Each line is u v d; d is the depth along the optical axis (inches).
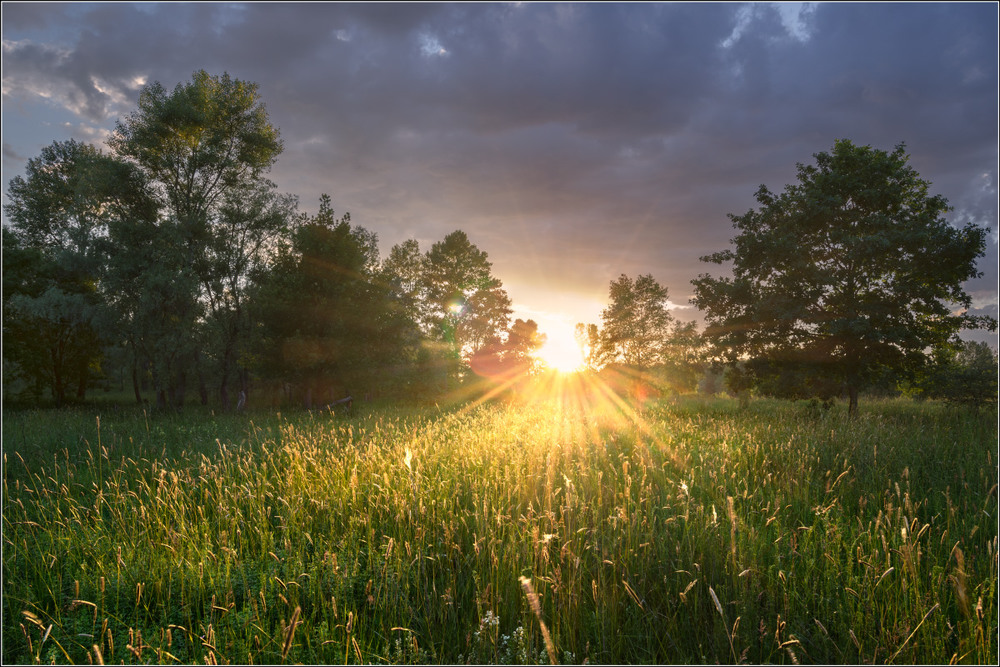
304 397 1051.3
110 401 1428.4
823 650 121.1
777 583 143.4
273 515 218.7
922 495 232.1
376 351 974.4
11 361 1192.2
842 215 650.2
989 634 112.8
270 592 149.0
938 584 138.3
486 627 125.6
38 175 1159.0
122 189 973.2
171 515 209.9
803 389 661.9
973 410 616.7
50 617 136.5
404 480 231.3
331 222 948.6
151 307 927.7
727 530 171.9
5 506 234.5
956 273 587.8
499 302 2048.5
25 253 1098.1
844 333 608.1
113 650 125.2
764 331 693.9
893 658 115.1
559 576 135.5
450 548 167.2
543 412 730.2
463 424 537.3
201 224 1004.6
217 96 1082.7
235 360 1125.7
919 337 613.9
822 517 185.3
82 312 940.6
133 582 155.9
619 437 422.9
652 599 141.9
